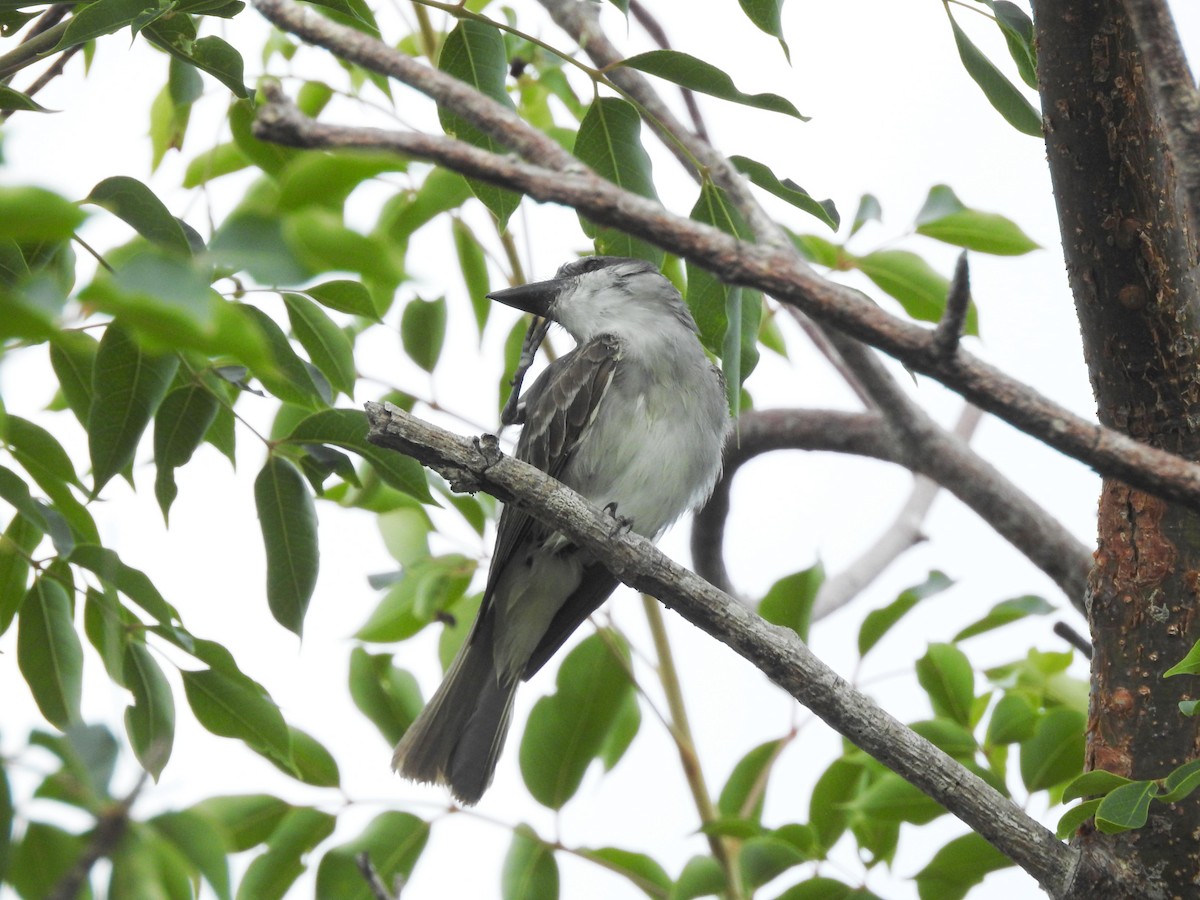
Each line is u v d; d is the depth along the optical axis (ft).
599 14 26.45
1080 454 14.12
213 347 8.93
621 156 21.94
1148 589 20.92
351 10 20.89
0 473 19.49
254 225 11.13
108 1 20.18
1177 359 20.48
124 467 20.53
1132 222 20.07
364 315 22.72
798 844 25.04
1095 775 18.56
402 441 19.97
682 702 30.42
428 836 24.81
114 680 19.85
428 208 27.43
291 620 22.90
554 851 25.35
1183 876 19.88
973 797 19.77
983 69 22.52
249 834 24.75
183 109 28.96
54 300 9.06
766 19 20.75
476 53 21.56
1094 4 19.45
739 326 21.56
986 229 29.12
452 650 31.60
